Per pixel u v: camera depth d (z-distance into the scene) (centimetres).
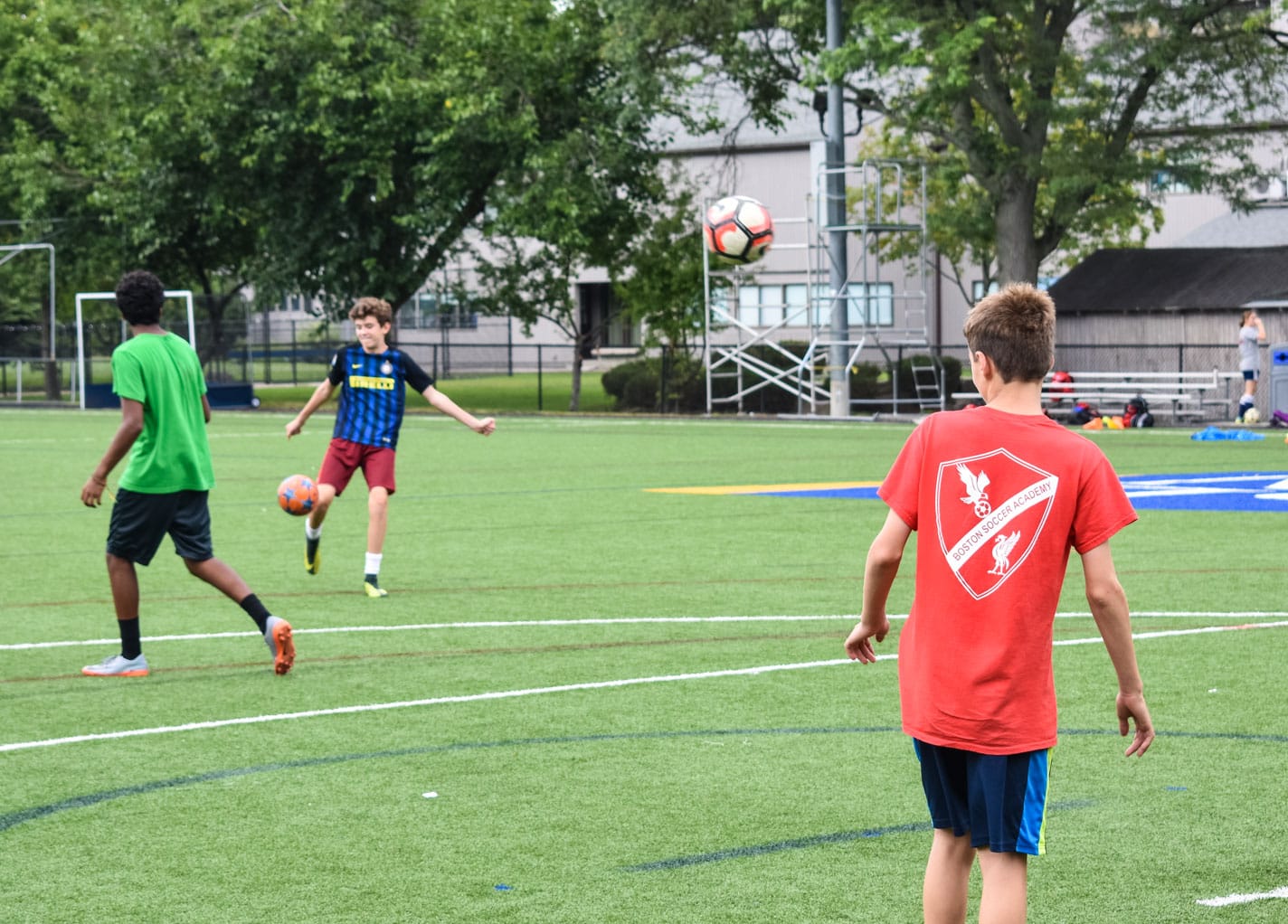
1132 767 717
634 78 4203
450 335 7538
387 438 1271
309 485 1270
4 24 4878
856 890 557
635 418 4069
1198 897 548
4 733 801
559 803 670
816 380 4328
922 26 3469
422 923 526
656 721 815
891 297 4212
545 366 7569
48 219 4828
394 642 1050
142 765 738
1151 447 2797
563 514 1819
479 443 3053
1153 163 3759
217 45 4234
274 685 915
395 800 676
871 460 2605
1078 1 3856
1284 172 4397
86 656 1010
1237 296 3688
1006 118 3812
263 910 541
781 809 657
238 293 5316
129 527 927
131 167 4472
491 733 793
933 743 434
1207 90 3762
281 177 4503
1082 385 3644
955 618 434
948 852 445
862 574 1333
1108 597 433
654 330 4512
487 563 1423
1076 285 4000
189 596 1262
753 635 1062
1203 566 1355
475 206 4622
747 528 1667
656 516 1783
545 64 4344
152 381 924
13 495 2092
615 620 1122
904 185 4719
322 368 7062
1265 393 3625
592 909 539
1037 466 433
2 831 636
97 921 531
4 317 5656
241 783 706
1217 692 864
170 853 607
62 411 4453
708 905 541
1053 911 534
